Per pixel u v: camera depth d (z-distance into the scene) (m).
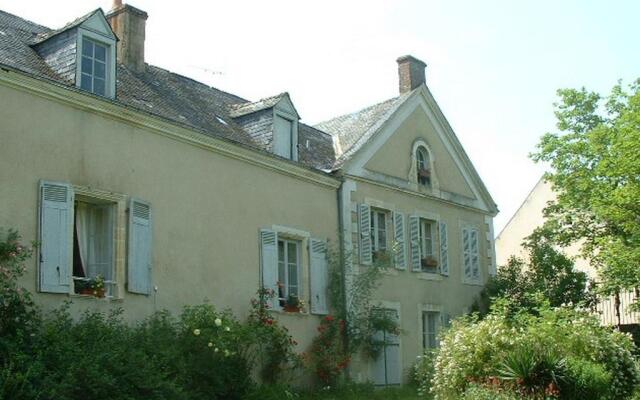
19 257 10.32
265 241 15.30
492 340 12.17
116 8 15.93
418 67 21.47
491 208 23.39
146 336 11.52
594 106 21.95
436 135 21.41
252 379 13.66
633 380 12.60
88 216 12.49
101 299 11.80
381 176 18.83
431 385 14.95
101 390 9.33
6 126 10.91
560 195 22.23
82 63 12.56
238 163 15.06
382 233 18.92
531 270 22.75
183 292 13.34
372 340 17.16
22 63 12.08
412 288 19.19
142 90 14.87
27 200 11.04
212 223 14.18
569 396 11.17
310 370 15.62
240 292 14.52
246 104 17.11
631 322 26.77
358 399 14.81
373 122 19.64
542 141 22.28
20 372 8.86
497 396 11.16
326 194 17.39
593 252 24.00
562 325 12.73
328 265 16.95
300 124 19.31
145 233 12.76
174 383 10.57
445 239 20.88
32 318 10.20
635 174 17.89
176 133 13.63
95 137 12.22
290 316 15.59
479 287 22.02
